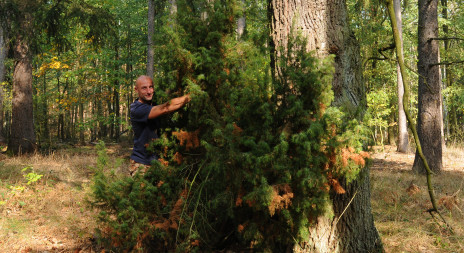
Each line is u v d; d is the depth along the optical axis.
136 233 2.98
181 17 3.17
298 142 2.58
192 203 3.23
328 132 2.72
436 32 9.12
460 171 9.72
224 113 2.99
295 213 2.85
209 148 2.81
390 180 7.55
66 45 12.39
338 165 2.73
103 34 12.59
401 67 2.90
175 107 3.09
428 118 9.12
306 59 2.85
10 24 11.36
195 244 3.14
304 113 2.72
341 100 3.20
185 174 3.31
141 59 21.58
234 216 3.13
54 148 13.40
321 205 2.74
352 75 3.31
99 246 3.89
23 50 11.62
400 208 5.27
